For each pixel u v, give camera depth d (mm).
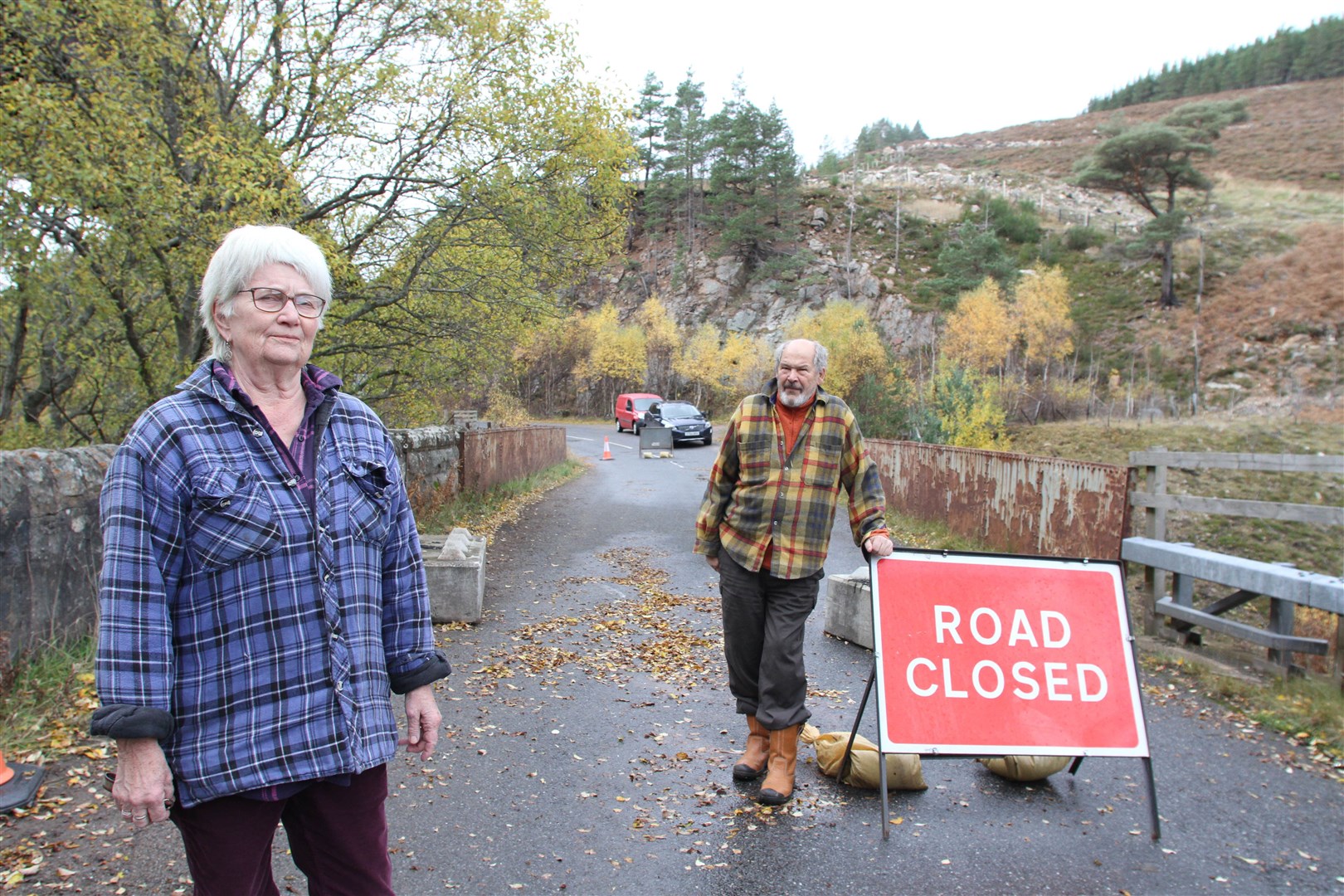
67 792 3703
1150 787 3555
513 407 29844
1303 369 42750
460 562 6812
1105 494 7359
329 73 11320
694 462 25906
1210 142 61906
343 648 1907
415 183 12328
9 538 4785
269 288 1933
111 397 11812
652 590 8164
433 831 3447
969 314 46875
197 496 1786
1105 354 50625
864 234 83000
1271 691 5145
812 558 3738
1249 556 11867
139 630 1716
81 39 8797
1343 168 74812
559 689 5254
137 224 8500
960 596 3793
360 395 14320
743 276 78625
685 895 3002
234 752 1782
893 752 3514
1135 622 6840
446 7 11711
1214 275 57219
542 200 12461
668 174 90750
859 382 37406
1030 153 118625
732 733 4566
